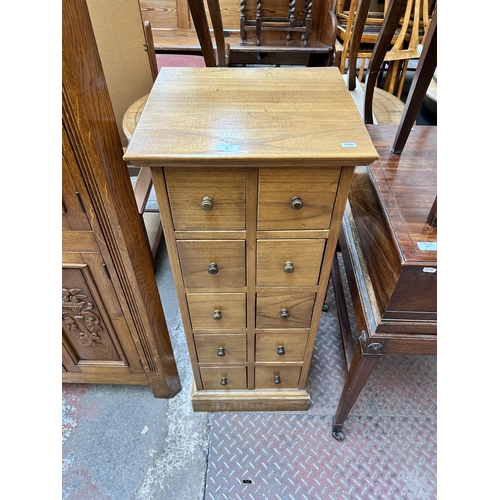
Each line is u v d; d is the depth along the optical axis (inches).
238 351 38.8
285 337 37.1
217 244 28.5
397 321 30.2
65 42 20.6
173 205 25.9
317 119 26.2
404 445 43.1
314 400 47.3
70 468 41.3
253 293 32.5
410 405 46.8
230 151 22.6
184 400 47.4
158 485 40.1
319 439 43.6
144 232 35.2
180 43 80.9
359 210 38.3
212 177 24.3
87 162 24.6
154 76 58.6
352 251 38.4
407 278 26.8
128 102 63.2
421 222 29.0
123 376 45.1
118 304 35.5
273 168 23.8
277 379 42.6
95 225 28.4
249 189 25.0
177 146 23.0
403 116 33.7
